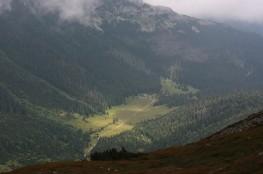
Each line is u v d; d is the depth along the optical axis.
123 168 83.44
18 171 85.00
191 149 91.56
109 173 78.88
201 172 68.44
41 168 85.25
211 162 76.62
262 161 60.97
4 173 85.00
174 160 85.69
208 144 90.81
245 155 74.62
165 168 79.25
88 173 80.12
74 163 89.00
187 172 70.38
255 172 58.38
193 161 81.19
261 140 79.38
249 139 82.88
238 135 88.81
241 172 60.22
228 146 83.06
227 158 76.12
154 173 74.62
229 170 62.97
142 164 85.19
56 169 83.50
